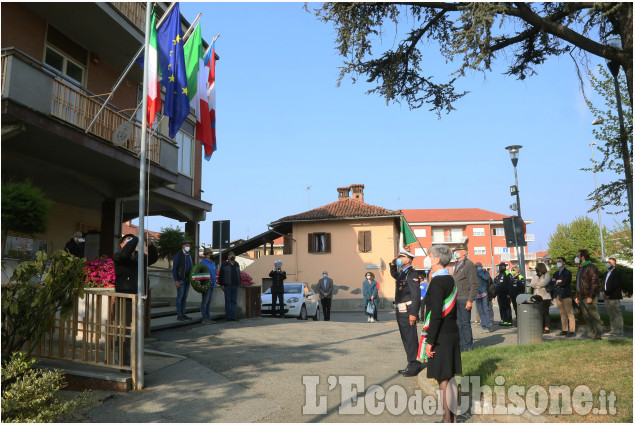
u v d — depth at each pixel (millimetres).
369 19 8805
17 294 6652
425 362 8203
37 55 12266
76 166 12648
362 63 9859
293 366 8164
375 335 12344
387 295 31219
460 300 9672
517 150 17078
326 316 19359
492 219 66438
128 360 6902
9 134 9586
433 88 10492
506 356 8047
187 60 10414
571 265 19688
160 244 17031
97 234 17094
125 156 12445
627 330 12703
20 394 5391
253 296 16078
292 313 18500
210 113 11023
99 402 6109
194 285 12664
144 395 6414
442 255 5504
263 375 7500
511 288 14883
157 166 13625
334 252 32219
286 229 34656
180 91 9227
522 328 9711
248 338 10875
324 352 9523
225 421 5516
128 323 7035
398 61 10008
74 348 7062
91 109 11930
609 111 13805
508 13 7906
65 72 13289
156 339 10234
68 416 5633
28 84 9680
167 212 18672
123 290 7906
